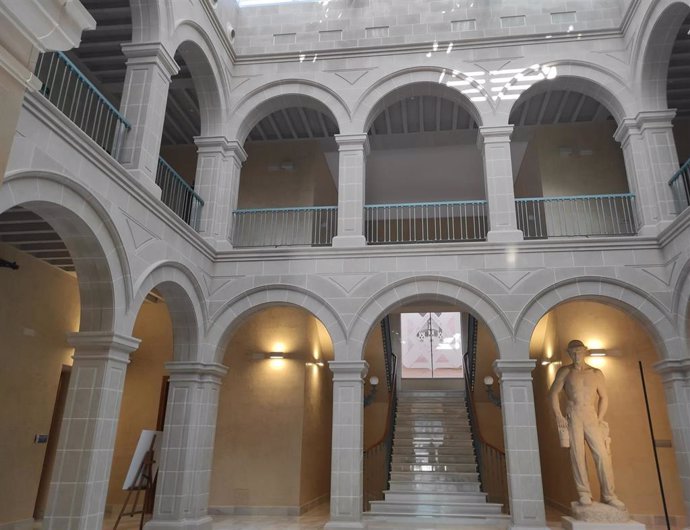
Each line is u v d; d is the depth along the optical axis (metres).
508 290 9.19
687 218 7.96
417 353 18.23
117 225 6.93
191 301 9.12
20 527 8.80
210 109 10.81
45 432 9.49
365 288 9.51
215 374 9.50
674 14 9.05
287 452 11.02
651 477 9.63
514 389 8.74
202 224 10.20
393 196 16.45
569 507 10.40
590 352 10.36
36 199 5.59
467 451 12.31
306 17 11.67
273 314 11.88
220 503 10.84
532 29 10.89
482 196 16.28
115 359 6.93
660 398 9.93
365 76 11.00
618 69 10.35
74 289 10.48
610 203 11.91
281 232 12.61
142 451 7.05
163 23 8.65
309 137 13.45
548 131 12.88
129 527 9.39
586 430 8.59
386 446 11.93
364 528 8.51
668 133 9.70
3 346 8.63
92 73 10.84
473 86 10.68
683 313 8.44
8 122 2.61
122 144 8.00
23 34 2.66
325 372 13.44
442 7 11.33
